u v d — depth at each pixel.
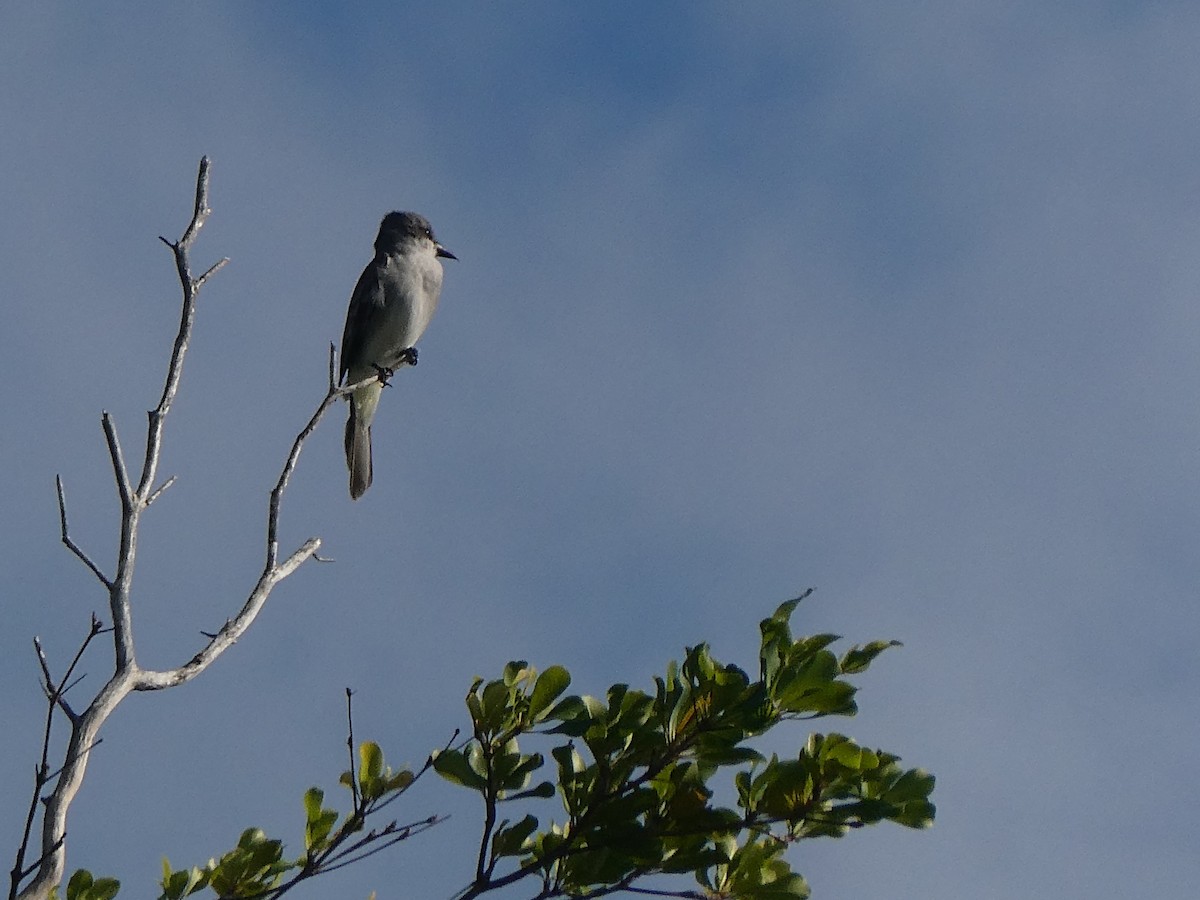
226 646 9.17
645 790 8.56
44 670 8.07
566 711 8.82
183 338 9.67
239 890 8.84
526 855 9.03
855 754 8.70
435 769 8.73
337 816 9.14
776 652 8.74
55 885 7.71
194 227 9.91
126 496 9.05
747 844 8.88
